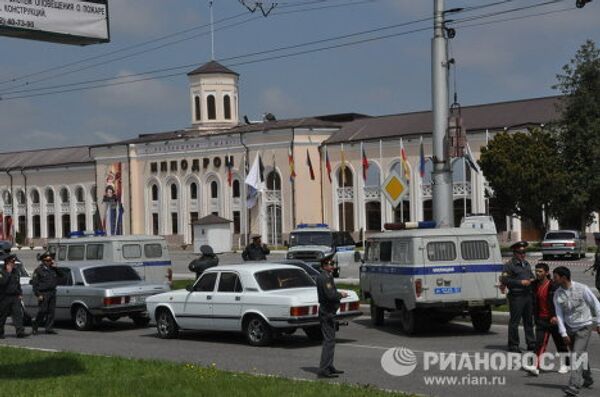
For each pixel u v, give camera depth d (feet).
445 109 77.82
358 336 63.62
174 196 266.98
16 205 310.04
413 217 212.64
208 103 274.16
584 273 115.85
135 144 274.16
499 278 57.21
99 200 282.97
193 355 55.72
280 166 237.25
